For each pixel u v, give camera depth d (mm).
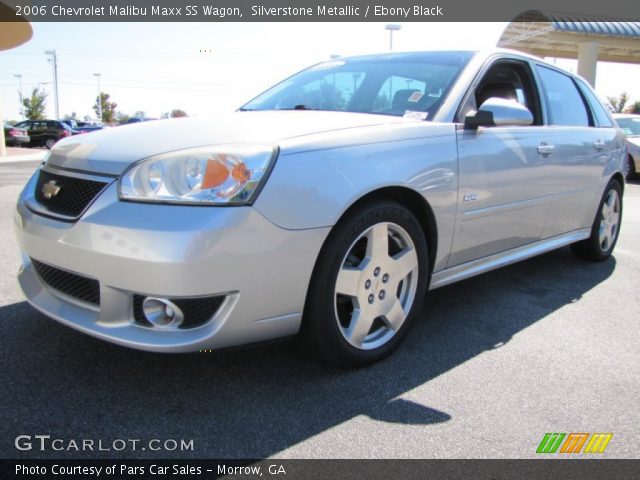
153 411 2111
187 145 2129
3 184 9359
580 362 2664
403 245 2609
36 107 50750
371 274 2445
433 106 2871
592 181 4117
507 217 3191
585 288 3891
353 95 3184
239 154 2045
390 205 2432
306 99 3326
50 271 2332
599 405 2266
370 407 2195
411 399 2270
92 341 2658
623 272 4367
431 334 2973
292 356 2607
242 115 2697
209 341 2047
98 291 2125
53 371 2373
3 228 5199
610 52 24547
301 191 2104
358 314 2430
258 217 2008
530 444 1982
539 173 3387
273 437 1976
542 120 3627
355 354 2445
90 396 2195
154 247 1917
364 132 2402
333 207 2172
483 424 2102
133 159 2098
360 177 2273
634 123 12594
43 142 30125
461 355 2711
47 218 2227
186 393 2250
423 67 3199
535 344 2871
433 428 2064
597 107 4508
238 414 2113
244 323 2080
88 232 2035
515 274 4230
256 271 2031
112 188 2064
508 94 3408
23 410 2080
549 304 3520
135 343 2027
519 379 2473
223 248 1951
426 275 2729
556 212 3719
